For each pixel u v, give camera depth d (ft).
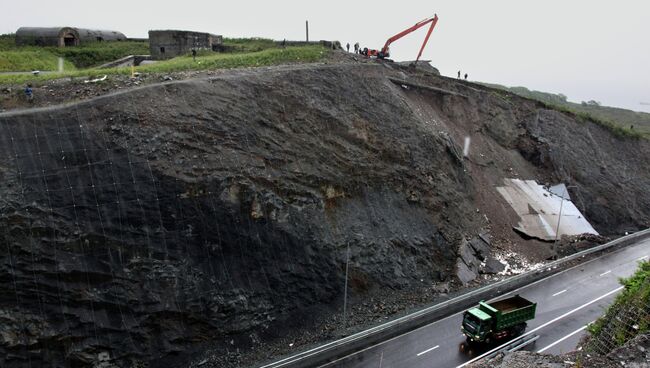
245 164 68.85
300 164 75.10
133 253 57.77
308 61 105.09
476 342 65.31
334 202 76.95
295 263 68.39
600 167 131.13
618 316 50.11
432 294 77.82
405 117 97.35
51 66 105.91
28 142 57.47
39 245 53.36
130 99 66.44
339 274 71.72
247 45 133.90
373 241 77.51
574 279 88.33
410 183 88.43
